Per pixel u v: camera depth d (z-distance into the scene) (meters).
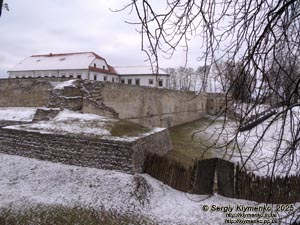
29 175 8.73
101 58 35.22
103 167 8.81
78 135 9.48
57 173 8.72
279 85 2.53
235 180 7.53
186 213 6.79
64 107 12.77
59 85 13.70
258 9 2.37
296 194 6.15
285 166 2.79
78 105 13.12
